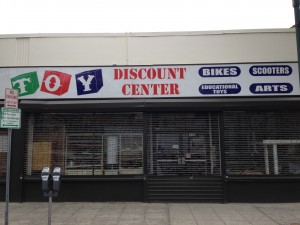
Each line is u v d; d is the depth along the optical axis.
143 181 11.29
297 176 11.25
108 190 11.35
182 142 11.54
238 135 11.50
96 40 12.23
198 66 11.64
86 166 11.55
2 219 9.01
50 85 11.67
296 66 11.59
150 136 11.56
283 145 11.47
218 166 11.40
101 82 11.65
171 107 11.41
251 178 11.21
